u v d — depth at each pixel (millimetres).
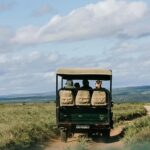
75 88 22984
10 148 18484
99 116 22750
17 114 39500
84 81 23266
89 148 20219
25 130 22594
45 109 49031
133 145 19641
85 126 22703
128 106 60781
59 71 23094
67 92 22766
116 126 30891
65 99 22750
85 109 22812
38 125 25297
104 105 22516
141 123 25672
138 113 45656
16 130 22172
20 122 27266
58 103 22906
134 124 25609
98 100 22453
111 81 22938
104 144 21625
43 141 22328
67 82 23109
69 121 22859
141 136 21266
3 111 44500
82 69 23219
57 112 22906
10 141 19234
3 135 20484
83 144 20703
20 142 19750
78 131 23281
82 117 22797
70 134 24812
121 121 34094
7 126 23938
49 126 26266
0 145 18141
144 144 19812
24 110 46312
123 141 21406
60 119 22938
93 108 22734
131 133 22641
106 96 22688
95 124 22609
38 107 56000
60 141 23281
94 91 22562
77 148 20109
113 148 20094
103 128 22672
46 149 20312
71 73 23031
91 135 24406
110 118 23172
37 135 22750
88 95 22562
